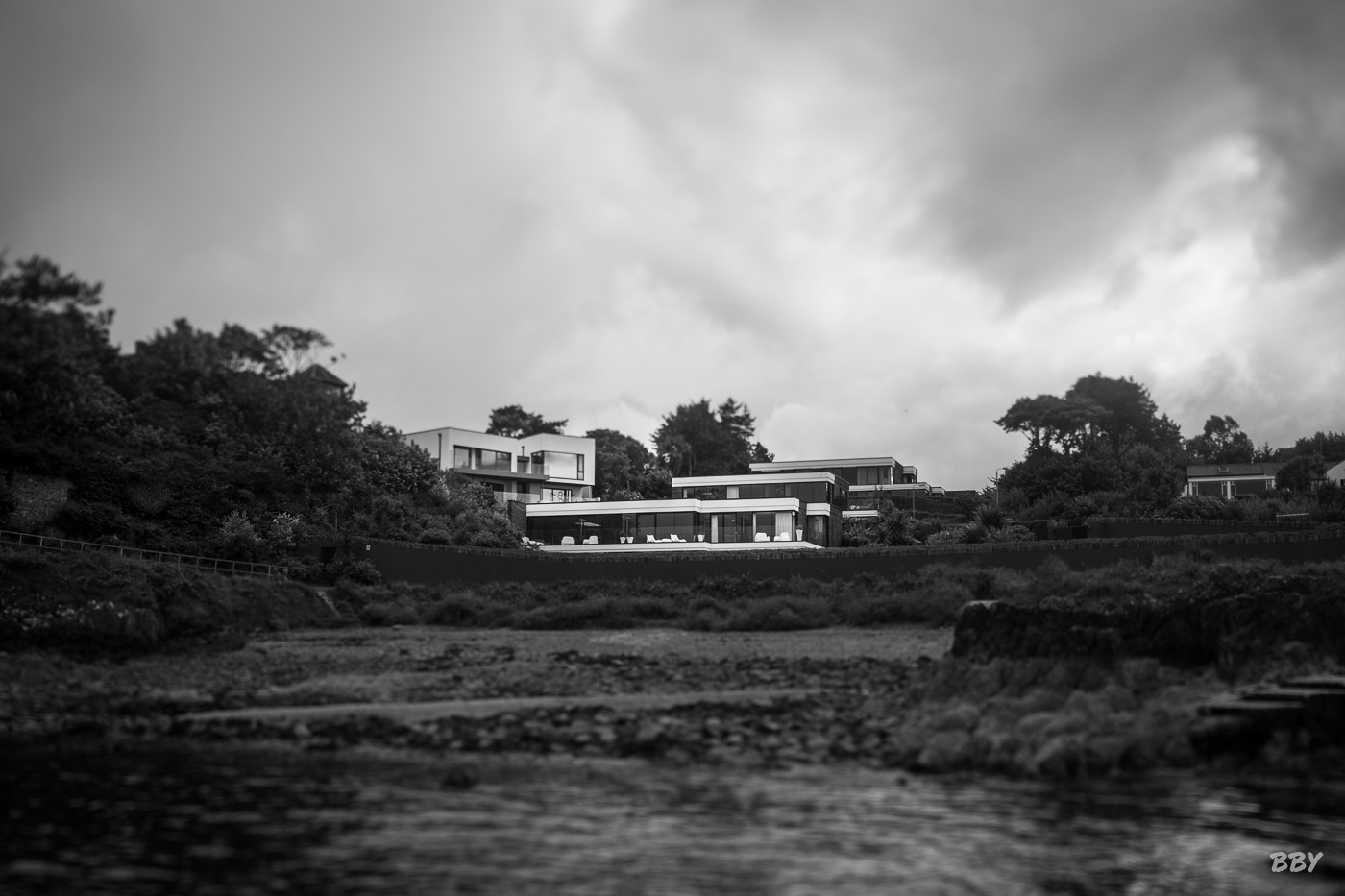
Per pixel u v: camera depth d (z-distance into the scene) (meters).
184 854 13.21
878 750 19.80
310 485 56.19
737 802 16.02
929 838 14.09
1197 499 62.81
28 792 16.38
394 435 69.75
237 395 53.97
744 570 49.56
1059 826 14.74
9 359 36.06
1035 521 61.22
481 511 67.38
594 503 73.31
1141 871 12.88
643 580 49.38
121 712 23.66
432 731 21.16
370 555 50.44
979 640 25.23
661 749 19.66
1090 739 18.73
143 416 51.94
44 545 41.38
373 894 11.78
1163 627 25.95
